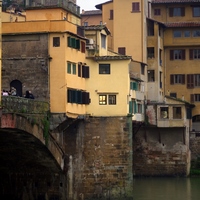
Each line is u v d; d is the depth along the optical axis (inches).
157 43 3659.0
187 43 3816.4
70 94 2309.3
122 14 3609.7
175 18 3895.2
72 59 2342.5
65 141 2388.0
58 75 2272.4
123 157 2445.9
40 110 2162.9
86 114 2454.5
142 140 3388.3
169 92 3860.7
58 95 2271.2
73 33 2331.4
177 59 3865.7
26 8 2500.0
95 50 2511.1
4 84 2310.5
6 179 2444.6
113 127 2458.2
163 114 3348.9
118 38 3607.3
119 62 2493.8
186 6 3892.7
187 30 3833.7
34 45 2292.1
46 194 2394.2
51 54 2277.3
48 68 2276.1
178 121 3339.1
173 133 3373.5
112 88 2485.2
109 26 3715.6
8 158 2325.3
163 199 2503.7
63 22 2274.9
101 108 2468.0
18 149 2235.5
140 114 3230.8
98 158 2438.5
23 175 2412.6
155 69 3654.0
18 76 2300.7
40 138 2148.1
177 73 3860.7
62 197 2380.7
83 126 2439.7
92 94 2481.5
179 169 3363.7
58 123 2268.7
